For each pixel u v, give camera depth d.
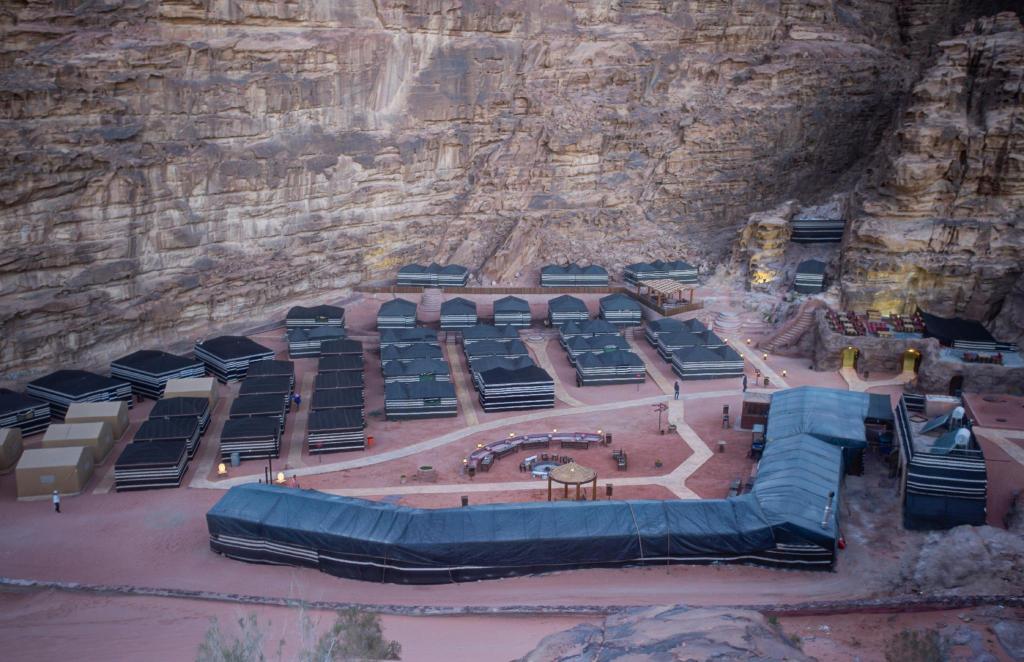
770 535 45.97
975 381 69.69
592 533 46.38
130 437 64.88
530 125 103.38
